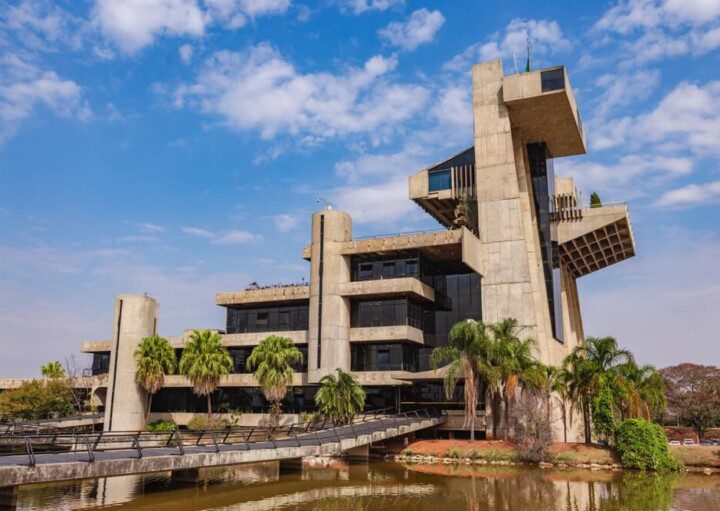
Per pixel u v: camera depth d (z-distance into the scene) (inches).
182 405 2974.9
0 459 995.3
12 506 941.8
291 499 1273.4
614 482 1537.9
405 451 2068.2
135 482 1465.3
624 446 1804.9
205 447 1333.7
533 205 2738.7
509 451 1930.4
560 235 2783.0
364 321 2566.4
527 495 1338.6
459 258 2728.8
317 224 2630.4
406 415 2265.0
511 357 2009.1
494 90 2628.0
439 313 2760.8
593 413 1924.2
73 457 1067.3
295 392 2664.9
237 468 1809.8
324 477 1619.1
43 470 936.3
